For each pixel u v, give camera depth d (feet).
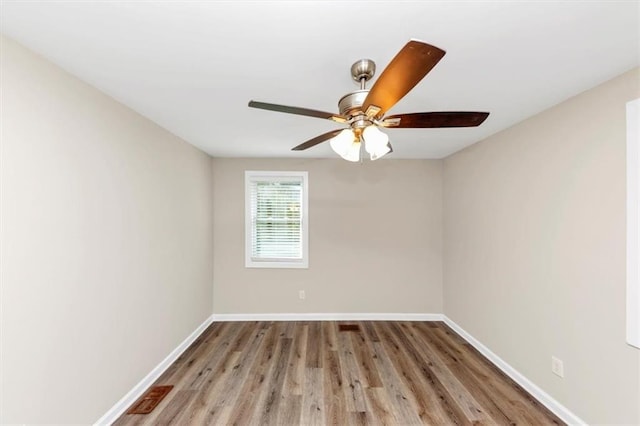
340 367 9.10
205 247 12.35
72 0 3.63
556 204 7.00
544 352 7.34
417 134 9.52
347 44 4.57
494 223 9.44
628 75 5.41
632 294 5.34
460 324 11.73
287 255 13.60
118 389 6.86
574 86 6.03
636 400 5.30
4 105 4.42
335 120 5.01
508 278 8.75
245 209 13.35
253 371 8.86
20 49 4.63
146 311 8.01
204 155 12.20
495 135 9.39
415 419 6.77
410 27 4.15
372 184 13.51
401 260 13.51
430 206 13.52
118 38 4.45
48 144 5.12
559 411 6.82
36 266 4.91
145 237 7.97
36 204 4.91
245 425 6.57
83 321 5.86
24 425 4.72
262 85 6.02
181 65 5.25
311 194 13.44
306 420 6.74
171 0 3.63
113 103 6.72
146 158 8.02
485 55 4.90
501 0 3.63
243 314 13.33
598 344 5.95
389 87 3.85
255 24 4.09
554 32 4.27
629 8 3.76
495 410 7.09
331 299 13.44
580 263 6.36
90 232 6.05
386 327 12.56
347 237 13.48
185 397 7.57
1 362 4.41
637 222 5.25
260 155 12.85
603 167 5.85
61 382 5.37
